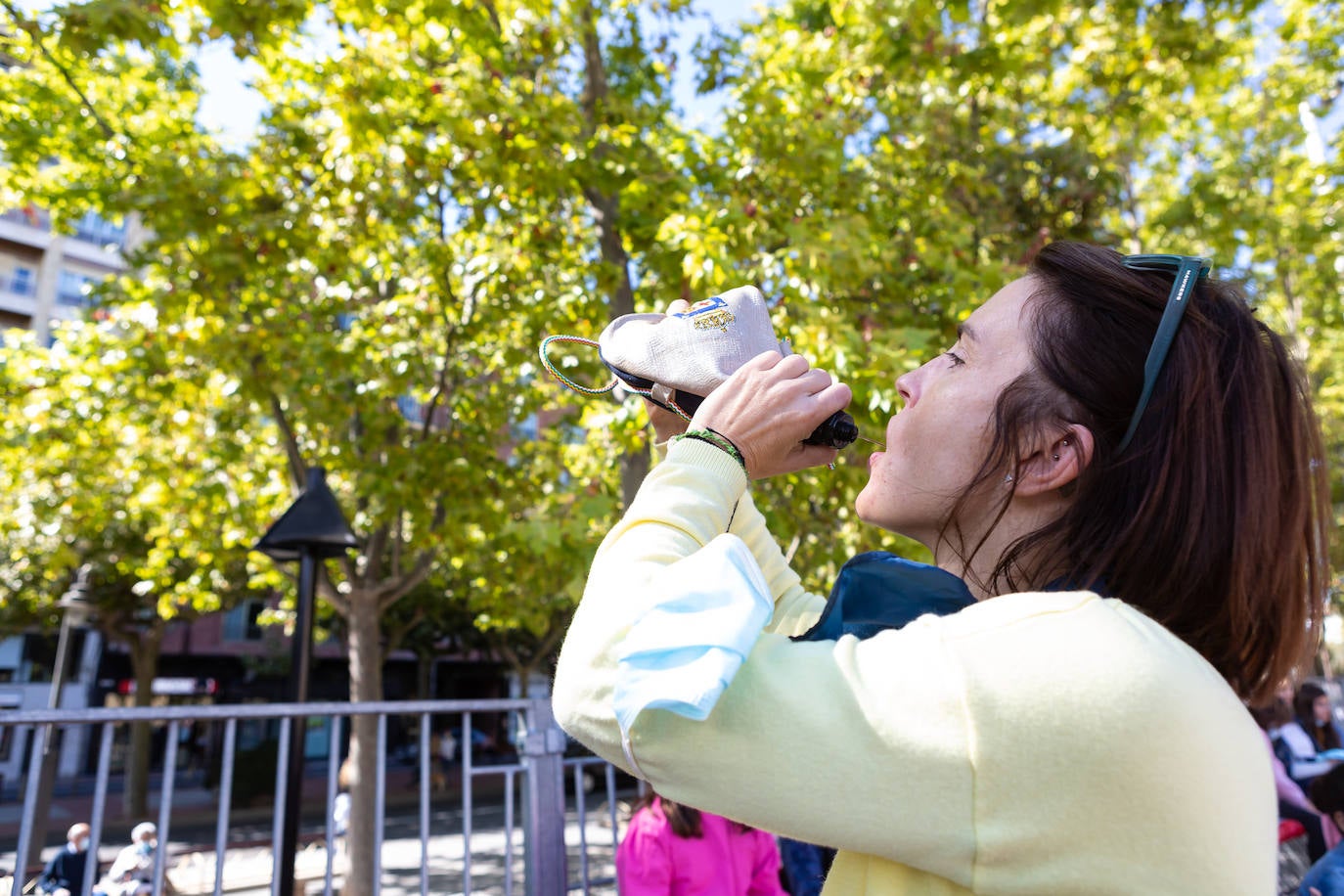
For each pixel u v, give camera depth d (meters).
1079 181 7.89
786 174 5.62
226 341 7.08
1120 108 7.73
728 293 1.01
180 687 26.05
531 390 8.52
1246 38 9.33
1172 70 7.39
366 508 9.22
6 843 14.21
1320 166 9.04
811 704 0.62
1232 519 0.75
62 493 10.65
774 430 0.82
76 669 24.72
